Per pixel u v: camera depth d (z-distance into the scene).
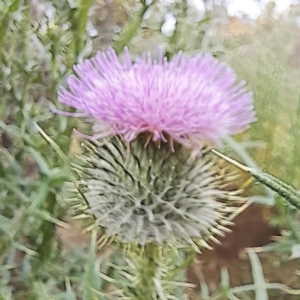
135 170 0.08
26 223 0.10
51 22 0.10
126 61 0.08
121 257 0.10
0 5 0.10
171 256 0.08
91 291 0.07
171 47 0.11
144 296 0.07
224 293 0.08
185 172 0.08
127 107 0.07
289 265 0.16
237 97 0.08
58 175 0.08
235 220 0.17
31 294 0.09
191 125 0.08
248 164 0.08
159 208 0.08
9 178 0.09
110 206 0.08
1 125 0.10
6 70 0.10
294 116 0.15
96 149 0.08
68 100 0.08
